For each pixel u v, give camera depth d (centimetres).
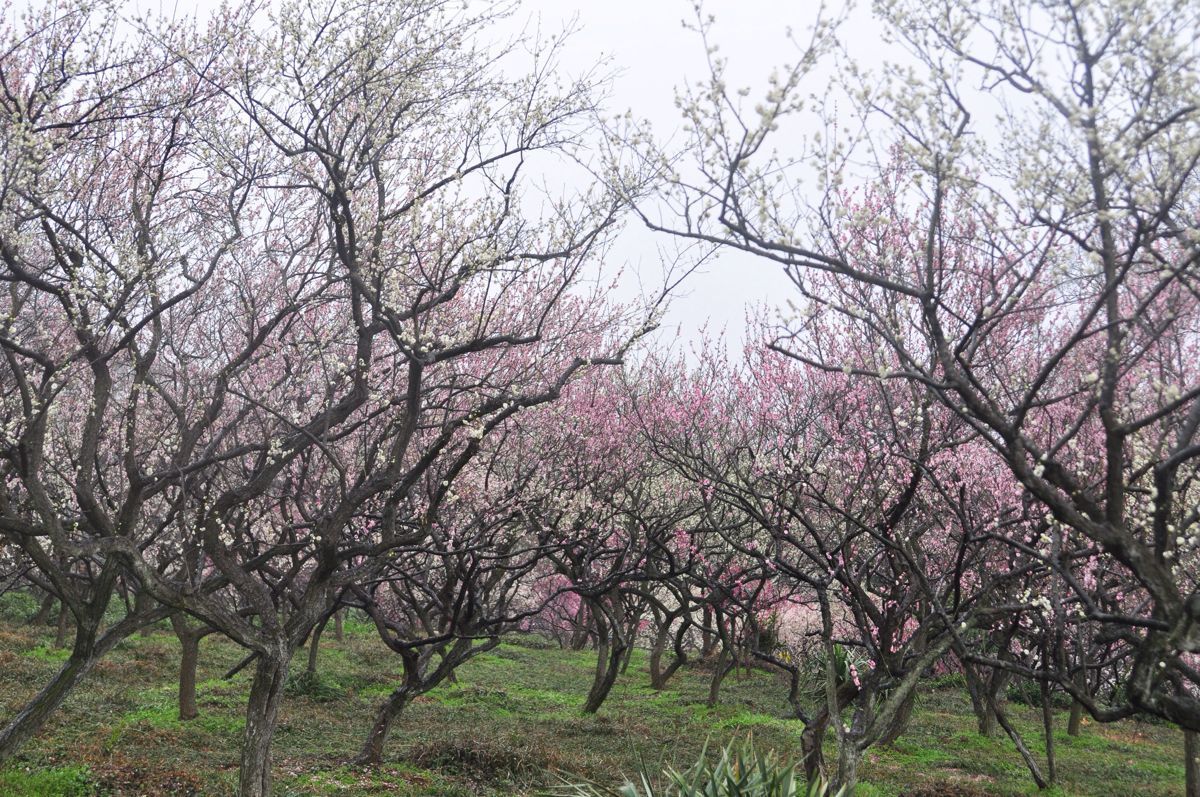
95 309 1044
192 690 1572
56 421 1365
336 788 1185
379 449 1155
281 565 1568
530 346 1537
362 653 2636
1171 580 558
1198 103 533
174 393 1354
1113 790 1480
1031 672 734
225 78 1050
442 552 1152
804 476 1153
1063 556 846
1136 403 916
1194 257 531
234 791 1133
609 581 1395
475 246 1040
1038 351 1199
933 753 1708
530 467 1625
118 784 1108
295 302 1113
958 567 905
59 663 1938
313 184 1016
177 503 1102
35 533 870
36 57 1097
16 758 1175
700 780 690
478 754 1332
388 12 1031
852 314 654
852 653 1151
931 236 632
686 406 1659
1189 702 590
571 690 2312
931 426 1084
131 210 1157
